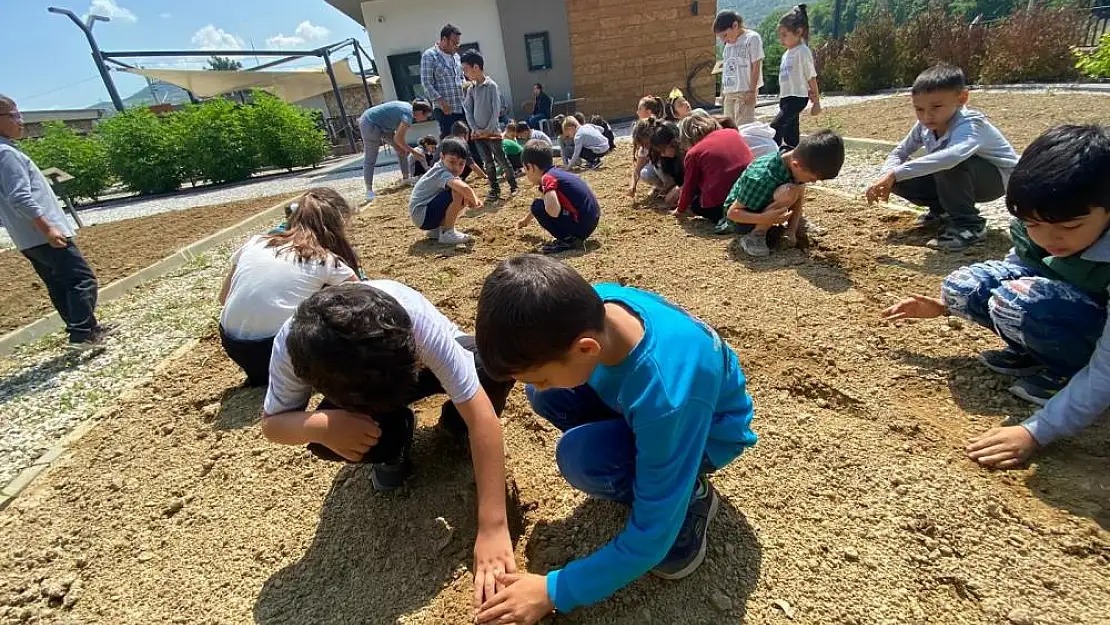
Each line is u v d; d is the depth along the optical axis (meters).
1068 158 1.64
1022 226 2.17
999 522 1.69
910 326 2.73
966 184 3.42
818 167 3.36
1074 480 1.78
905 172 3.36
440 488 2.08
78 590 1.90
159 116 14.28
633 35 13.77
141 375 3.41
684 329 1.42
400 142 8.22
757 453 2.06
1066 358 1.97
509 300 1.23
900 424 2.11
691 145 4.97
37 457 2.71
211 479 2.34
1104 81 9.65
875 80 14.18
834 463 1.97
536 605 1.40
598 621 1.55
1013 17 11.59
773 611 1.53
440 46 8.35
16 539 2.15
